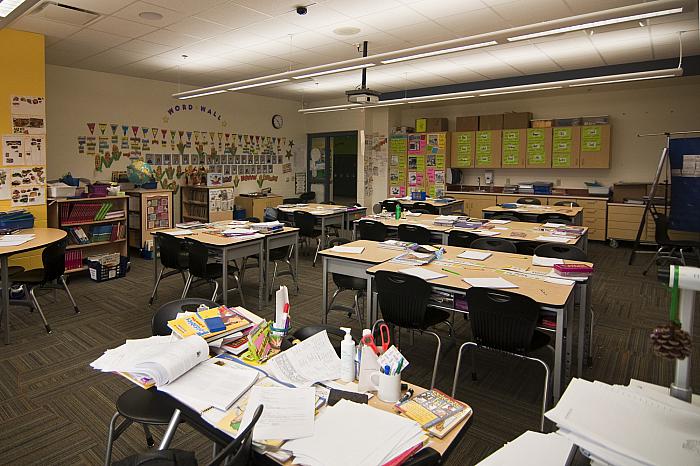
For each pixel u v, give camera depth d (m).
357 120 10.62
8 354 3.55
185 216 8.79
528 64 7.11
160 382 1.56
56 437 2.49
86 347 3.70
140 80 7.99
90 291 5.27
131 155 7.94
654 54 6.57
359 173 10.65
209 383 1.59
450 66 7.21
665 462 0.85
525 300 2.40
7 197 5.07
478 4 4.45
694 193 6.29
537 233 4.85
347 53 6.37
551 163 8.85
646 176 8.34
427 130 10.08
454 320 4.34
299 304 4.84
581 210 6.83
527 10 4.63
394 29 5.25
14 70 5.07
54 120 6.97
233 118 9.63
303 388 1.56
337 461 1.17
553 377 2.66
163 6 4.43
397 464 1.17
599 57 6.71
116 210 6.43
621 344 3.84
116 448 2.40
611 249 7.97
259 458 1.24
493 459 1.21
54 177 7.00
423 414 1.42
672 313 1.01
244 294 5.12
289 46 5.96
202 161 9.09
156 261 4.88
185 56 6.48
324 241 6.73
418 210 7.43
